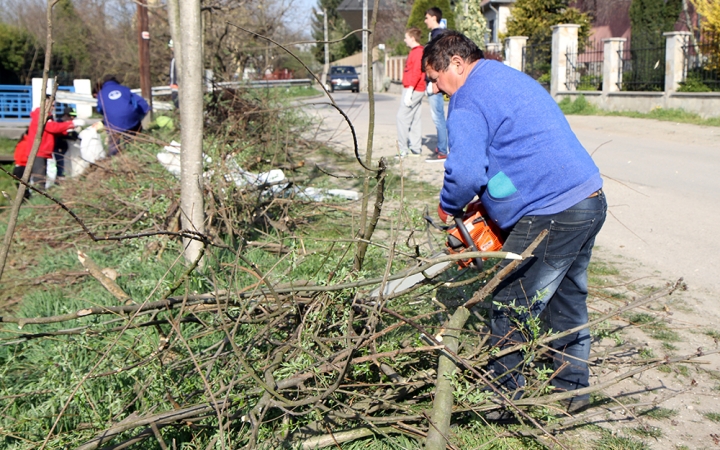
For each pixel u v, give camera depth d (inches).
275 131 323.6
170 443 116.0
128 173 253.3
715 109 571.5
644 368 123.5
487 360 125.6
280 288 126.5
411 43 374.9
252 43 476.7
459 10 892.6
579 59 837.2
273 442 110.8
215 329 128.8
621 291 191.2
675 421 128.4
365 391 123.1
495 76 119.8
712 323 169.5
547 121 117.1
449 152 120.4
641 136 516.7
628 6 1007.0
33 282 201.0
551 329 123.3
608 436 123.5
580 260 126.8
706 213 274.4
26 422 116.4
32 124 336.5
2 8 1176.2
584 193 117.0
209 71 369.7
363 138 466.0
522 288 122.0
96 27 962.1
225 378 118.7
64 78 983.6
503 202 119.7
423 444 110.9
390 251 126.7
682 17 841.5
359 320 134.5
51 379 121.6
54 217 249.8
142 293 172.1
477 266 128.8
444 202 123.8
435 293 155.0
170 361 126.6
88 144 326.0
